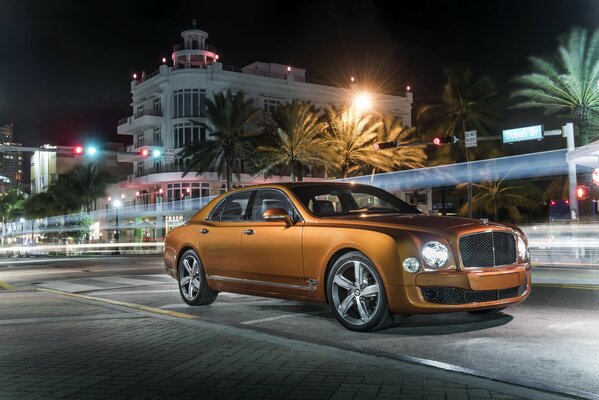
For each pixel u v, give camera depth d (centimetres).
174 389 396
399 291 547
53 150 2497
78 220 6669
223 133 4828
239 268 716
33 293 1069
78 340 574
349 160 4766
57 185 6881
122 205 7150
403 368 439
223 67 6103
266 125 4888
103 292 1052
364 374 425
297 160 4547
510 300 583
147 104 6494
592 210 2742
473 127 5300
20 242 10925
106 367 460
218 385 404
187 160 5597
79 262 2467
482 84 5212
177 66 6266
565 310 723
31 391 395
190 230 811
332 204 692
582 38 3719
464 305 550
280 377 421
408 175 6131
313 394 379
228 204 777
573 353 495
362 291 581
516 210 6222
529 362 466
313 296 631
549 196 5262
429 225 577
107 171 7450
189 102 5947
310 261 625
